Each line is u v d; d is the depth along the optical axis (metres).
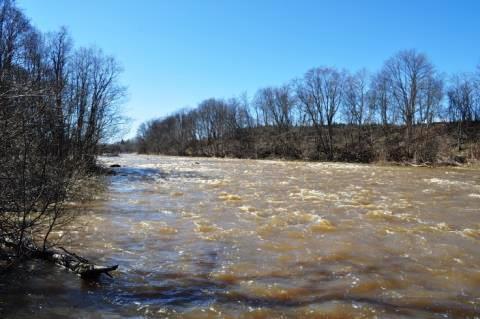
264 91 81.94
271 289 7.60
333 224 13.26
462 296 7.41
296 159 63.62
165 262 9.20
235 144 82.19
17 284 7.34
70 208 14.35
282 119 76.81
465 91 61.12
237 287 7.70
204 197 19.58
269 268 8.85
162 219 14.09
